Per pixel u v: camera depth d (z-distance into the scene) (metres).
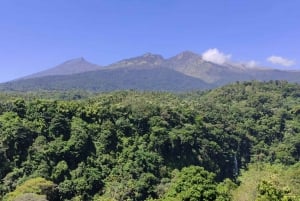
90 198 81.19
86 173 83.69
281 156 124.56
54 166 81.56
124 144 96.94
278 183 36.22
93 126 95.12
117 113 103.62
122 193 82.06
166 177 94.88
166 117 111.00
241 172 117.81
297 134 135.50
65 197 78.44
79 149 86.94
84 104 103.94
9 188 74.19
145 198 85.19
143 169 92.50
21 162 79.69
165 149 103.50
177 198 40.97
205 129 119.56
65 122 90.88
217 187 42.62
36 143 82.88
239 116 147.12
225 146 122.00
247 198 43.00
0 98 110.69
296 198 32.91
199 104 152.50
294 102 174.50
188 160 105.81
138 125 104.62
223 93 185.00
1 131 80.69
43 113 89.44
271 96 177.62
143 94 157.75
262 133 137.50
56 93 190.75
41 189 69.69
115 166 90.88
